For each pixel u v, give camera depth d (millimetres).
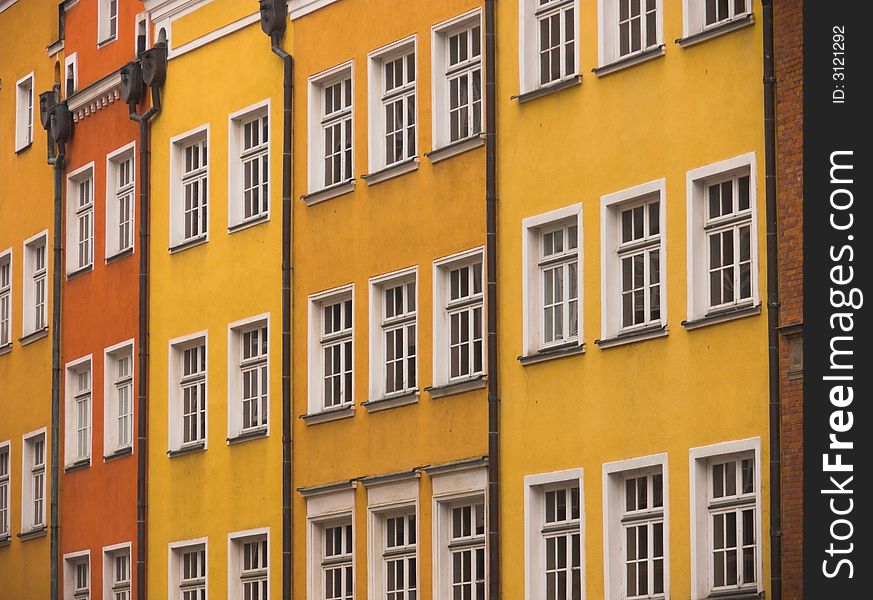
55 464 59312
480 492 44281
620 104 41812
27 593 61125
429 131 46469
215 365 52469
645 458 40531
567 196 42781
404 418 46469
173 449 53688
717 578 39188
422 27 46844
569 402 42312
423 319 46219
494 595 43438
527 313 43406
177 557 53344
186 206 54562
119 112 57469
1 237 64625
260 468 50625
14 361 63156
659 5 41188
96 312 58000
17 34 64375
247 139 52594
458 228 45469
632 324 41500
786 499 37688
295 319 49844
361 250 48094
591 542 41594
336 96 49844
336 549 48500
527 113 43875
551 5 43844
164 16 55406
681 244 40281
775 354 38094
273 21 50875
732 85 39594
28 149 63156
